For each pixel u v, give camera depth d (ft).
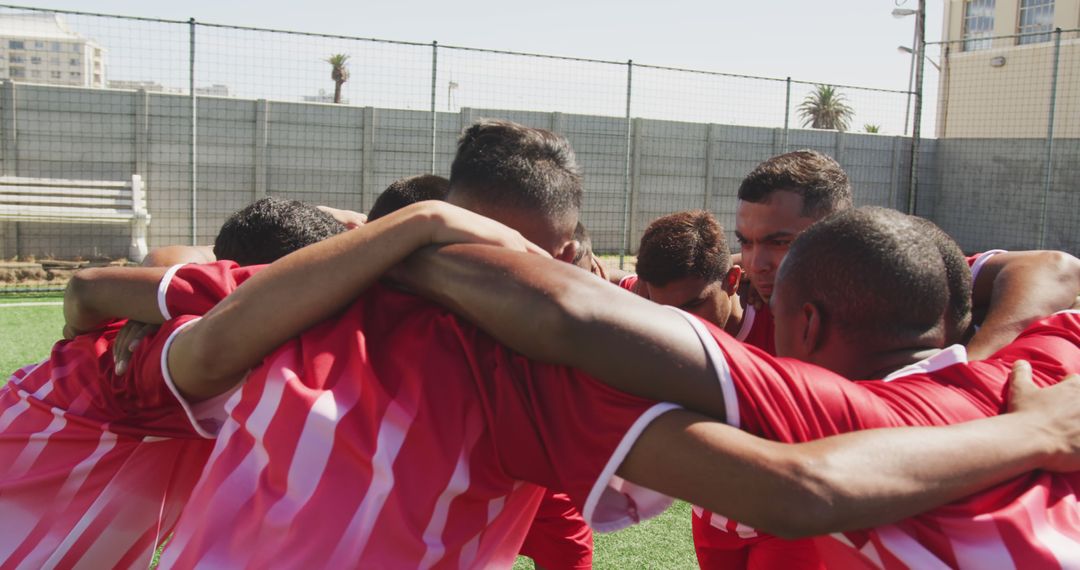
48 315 27.55
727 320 7.97
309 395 4.09
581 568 8.29
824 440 3.56
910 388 4.05
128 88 40.60
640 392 3.71
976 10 84.74
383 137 45.80
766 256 7.18
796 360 4.01
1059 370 4.50
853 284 4.25
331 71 32.40
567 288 3.71
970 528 3.67
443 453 3.99
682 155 52.49
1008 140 56.75
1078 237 53.93
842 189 7.14
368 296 4.59
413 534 3.89
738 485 3.43
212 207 43.01
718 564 7.45
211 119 42.50
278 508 4.00
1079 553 3.74
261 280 4.33
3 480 5.86
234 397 4.63
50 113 39.42
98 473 5.78
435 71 33.32
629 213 51.57
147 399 5.45
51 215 38.14
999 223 57.31
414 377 4.14
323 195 45.06
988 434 3.73
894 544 3.67
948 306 4.94
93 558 5.79
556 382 3.99
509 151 5.15
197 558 4.08
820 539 4.13
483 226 4.33
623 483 4.10
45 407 5.95
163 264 6.93
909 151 58.44
